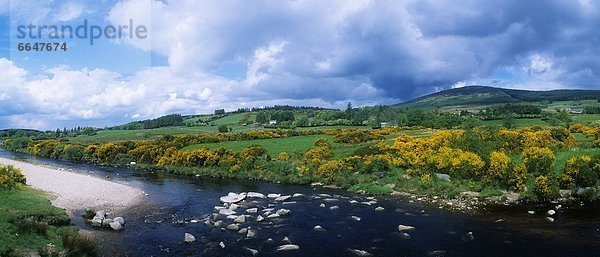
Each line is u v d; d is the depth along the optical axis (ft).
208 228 128.98
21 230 96.12
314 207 158.51
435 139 216.95
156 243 112.37
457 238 114.32
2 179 148.05
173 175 258.78
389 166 208.23
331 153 247.50
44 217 118.83
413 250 105.91
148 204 162.71
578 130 282.97
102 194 172.96
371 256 102.42
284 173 229.86
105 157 336.08
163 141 347.56
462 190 172.35
